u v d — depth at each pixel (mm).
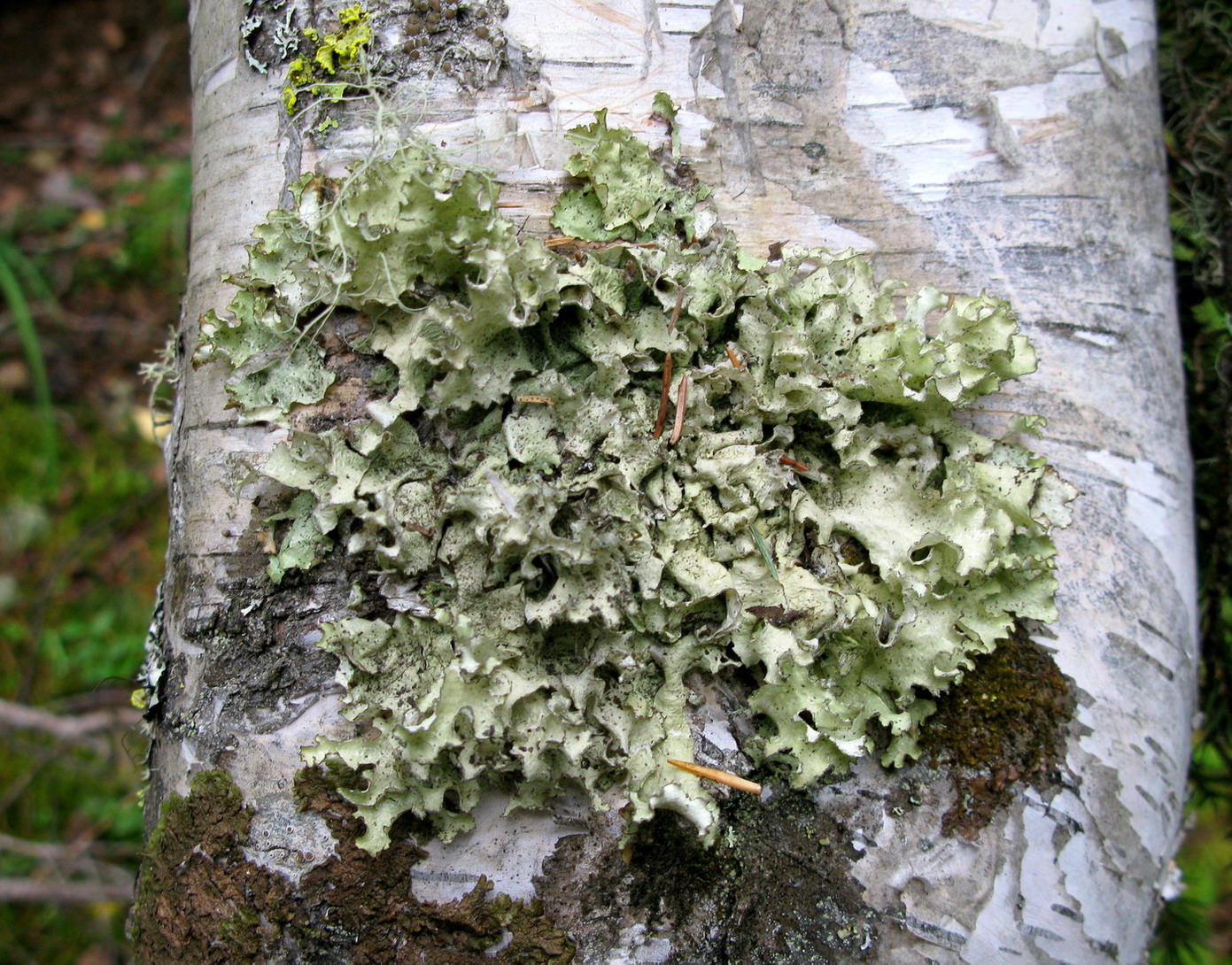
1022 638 201
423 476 189
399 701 185
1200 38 260
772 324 194
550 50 201
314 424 192
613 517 185
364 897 187
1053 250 212
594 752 183
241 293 194
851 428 194
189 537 200
